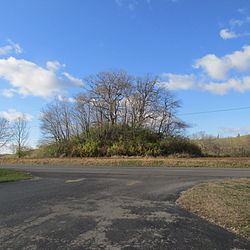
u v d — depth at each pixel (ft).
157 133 110.52
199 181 36.86
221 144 111.34
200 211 19.30
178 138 103.60
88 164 72.13
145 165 67.62
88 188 31.04
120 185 33.53
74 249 12.04
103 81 119.14
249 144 106.73
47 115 119.96
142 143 97.76
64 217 17.74
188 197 24.45
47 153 109.09
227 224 15.97
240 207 19.80
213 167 61.93
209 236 13.96
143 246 12.44
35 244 12.67
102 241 13.08
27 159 93.30
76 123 118.01
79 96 117.80
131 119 116.16
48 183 35.53
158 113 115.03
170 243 12.87
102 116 118.83
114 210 19.86
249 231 14.58
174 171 51.39
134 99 117.80
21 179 39.86
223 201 21.95
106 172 50.29
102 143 102.73
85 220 16.98
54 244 12.67
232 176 42.55
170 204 22.18
